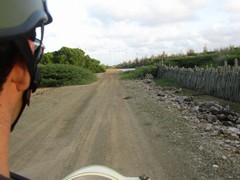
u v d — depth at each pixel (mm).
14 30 606
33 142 9680
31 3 659
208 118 11906
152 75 45469
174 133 10000
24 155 8398
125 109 15469
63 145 9234
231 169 6824
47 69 38812
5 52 619
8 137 670
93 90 28234
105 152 8375
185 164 7172
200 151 8016
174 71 34812
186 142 8883
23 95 709
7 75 646
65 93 26328
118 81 42188
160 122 11797
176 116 12930
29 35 641
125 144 9016
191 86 27078
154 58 88938
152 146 8680
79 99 21016
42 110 16188
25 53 641
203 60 42594
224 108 15414
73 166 7457
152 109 15039
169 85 31641
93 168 1744
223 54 37500
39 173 7098
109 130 10914
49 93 26922
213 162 7223
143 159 7656
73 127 11680
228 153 7820
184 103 17406
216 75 21469
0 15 602
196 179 6387
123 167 7234
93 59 78688
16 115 718
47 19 710
